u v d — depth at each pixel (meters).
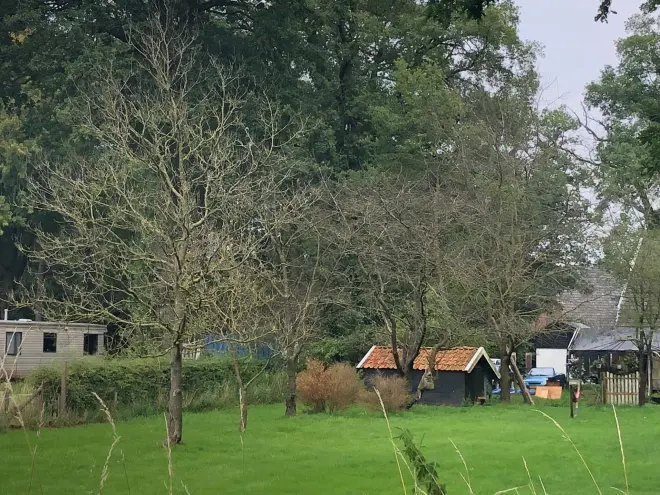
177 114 24.23
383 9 47.56
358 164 44.84
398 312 32.91
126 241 28.78
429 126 41.69
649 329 35.31
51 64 37.38
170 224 21.20
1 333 34.78
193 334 20.38
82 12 37.78
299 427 23.72
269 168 32.38
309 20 43.28
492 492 13.81
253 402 32.09
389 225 30.64
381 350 34.50
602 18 13.71
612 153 44.19
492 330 32.94
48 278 45.25
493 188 35.94
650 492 13.88
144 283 23.44
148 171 29.16
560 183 40.00
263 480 14.99
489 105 43.16
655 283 33.22
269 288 27.34
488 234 33.81
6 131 47.72
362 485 14.51
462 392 32.69
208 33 40.91
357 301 33.94
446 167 39.91
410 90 42.50
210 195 20.91
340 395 28.28
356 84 45.69
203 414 28.00
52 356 36.84
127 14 39.03
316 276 32.31
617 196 39.75
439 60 47.91
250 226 25.47
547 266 37.31
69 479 14.89
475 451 18.73
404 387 29.31
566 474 15.67
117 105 31.92
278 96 39.16
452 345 33.22
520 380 34.59
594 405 33.50
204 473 15.72
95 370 25.66
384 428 23.50
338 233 29.75
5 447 18.66
